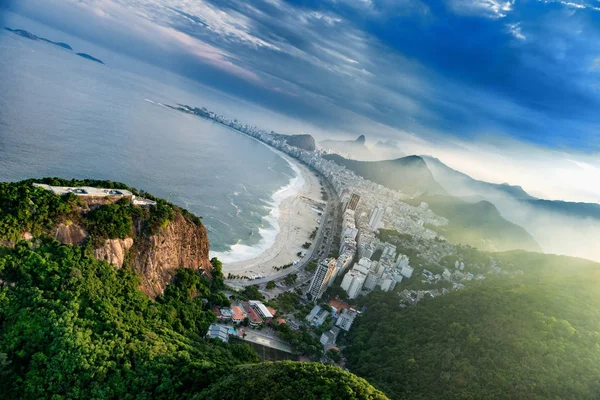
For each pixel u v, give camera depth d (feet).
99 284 476.54
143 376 404.98
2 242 443.32
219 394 382.01
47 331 395.34
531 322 615.16
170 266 620.49
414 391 536.83
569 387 488.44
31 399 355.56
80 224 513.86
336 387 386.52
